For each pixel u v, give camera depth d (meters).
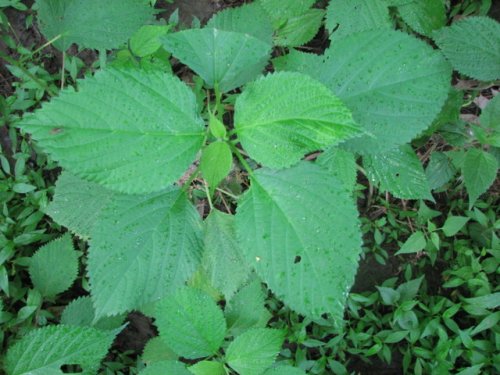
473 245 0.73
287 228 0.44
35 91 0.74
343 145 0.48
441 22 0.66
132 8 0.61
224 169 0.46
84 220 0.59
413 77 0.47
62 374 0.56
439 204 0.76
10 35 0.75
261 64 0.58
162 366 0.56
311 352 0.74
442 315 0.70
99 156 0.42
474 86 0.72
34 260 0.68
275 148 0.44
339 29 0.64
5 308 0.71
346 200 0.44
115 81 0.42
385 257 0.75
